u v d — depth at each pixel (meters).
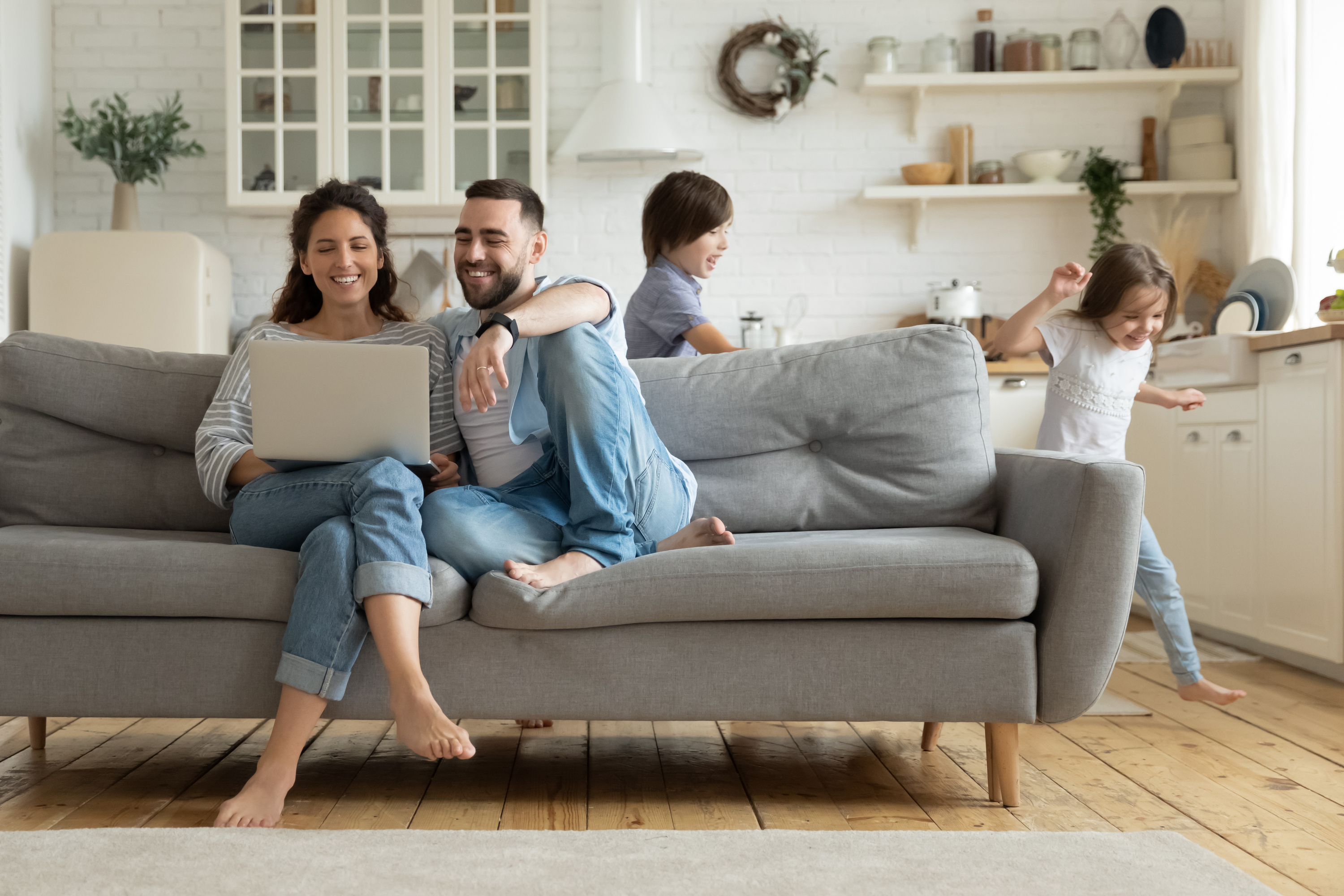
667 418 2.21
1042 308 2.43
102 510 2.14
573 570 1.70
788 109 4.65
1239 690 2.54
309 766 1.94
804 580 1.65
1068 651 1.68
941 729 2.25
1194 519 3.42
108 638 1.67
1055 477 1.79
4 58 4.25
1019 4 4.69
